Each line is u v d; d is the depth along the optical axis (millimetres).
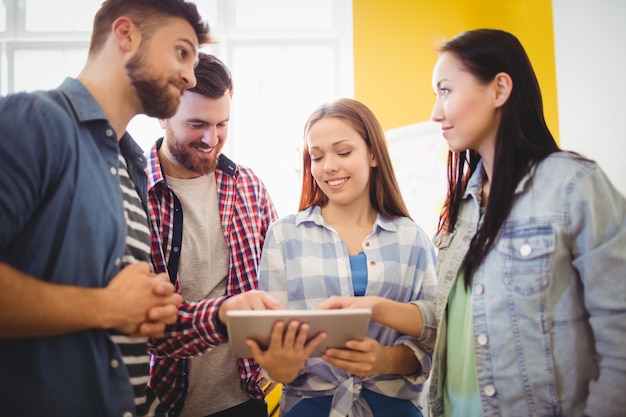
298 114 2994
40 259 880
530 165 1061
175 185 1608
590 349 990
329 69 3020
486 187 1215
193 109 1480
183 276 1546
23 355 866
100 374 921
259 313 957
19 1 2973
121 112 1096
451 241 1239
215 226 1635
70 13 2982
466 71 1101
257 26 3045
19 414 855
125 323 932
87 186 950
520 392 1000
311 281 1312
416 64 2666
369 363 1093
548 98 2381
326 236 1368
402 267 1344
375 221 1405
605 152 2273
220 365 1551
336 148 1331
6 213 814
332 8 3035
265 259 1370
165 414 1180
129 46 1052
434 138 2492
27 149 850
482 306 1064
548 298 991
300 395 1263
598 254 928
